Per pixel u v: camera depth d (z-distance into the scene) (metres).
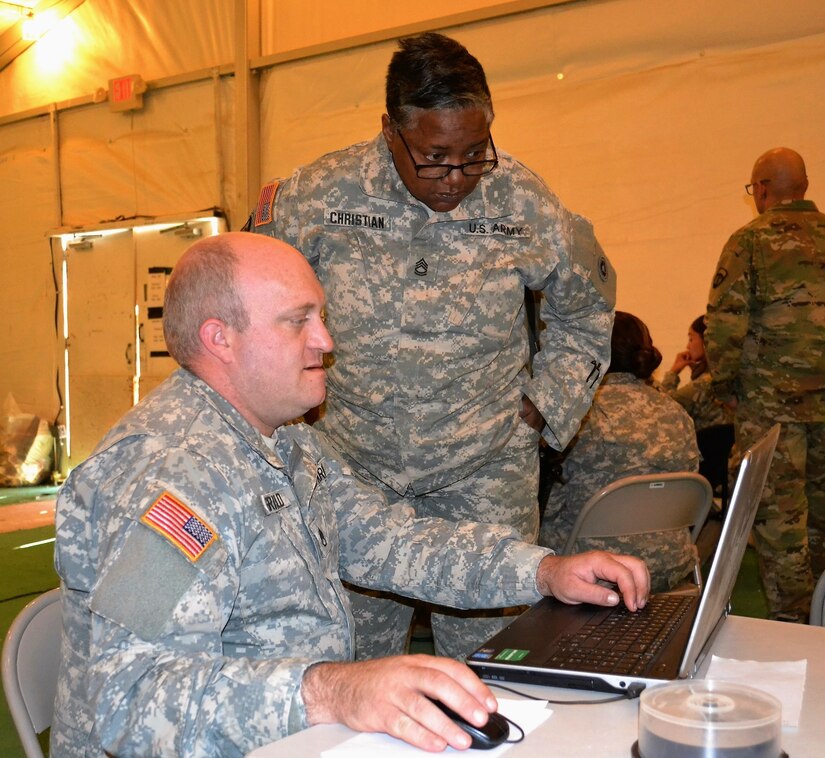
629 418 2.74
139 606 1.09
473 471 2.09
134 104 6.81
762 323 3.38
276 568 1.26
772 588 3.34
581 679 1.08
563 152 4.88
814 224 3.35
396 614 2.13
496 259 2.07
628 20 4.64
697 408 4.29
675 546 2.64
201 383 1.32
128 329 7.21
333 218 2.06
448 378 2.04
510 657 1.14
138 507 1.13
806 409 3.31
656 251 4.64
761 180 3.48
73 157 7.40
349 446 2.10
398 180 2.05
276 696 1.01
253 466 1.30
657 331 4.66
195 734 1.01
